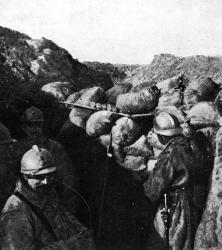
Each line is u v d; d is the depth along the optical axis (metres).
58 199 2.88
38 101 5.78
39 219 2.67
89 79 8.02
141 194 4.70
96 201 4.89
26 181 2.69
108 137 4.94
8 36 7.51
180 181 3.61
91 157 5.04
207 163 4.16
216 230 3.45
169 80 5.45
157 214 3.67
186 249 3.60
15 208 2.61
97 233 4.78
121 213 4.75
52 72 7.11
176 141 3.67
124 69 9.25
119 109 5.07
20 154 4.27
